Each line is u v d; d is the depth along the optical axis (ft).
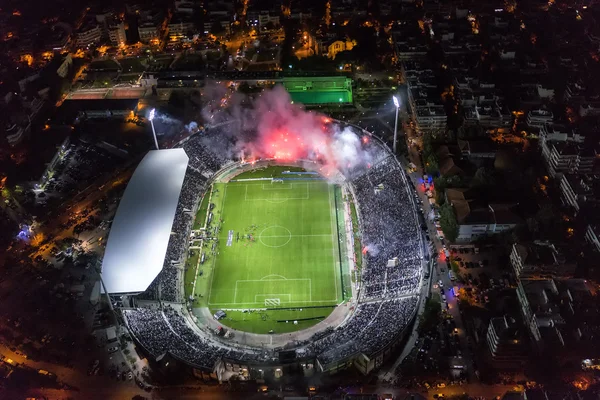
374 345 654.53
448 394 626.64
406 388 634.43
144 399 634.84
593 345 655.35
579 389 610.24
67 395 645.51
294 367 647.15
